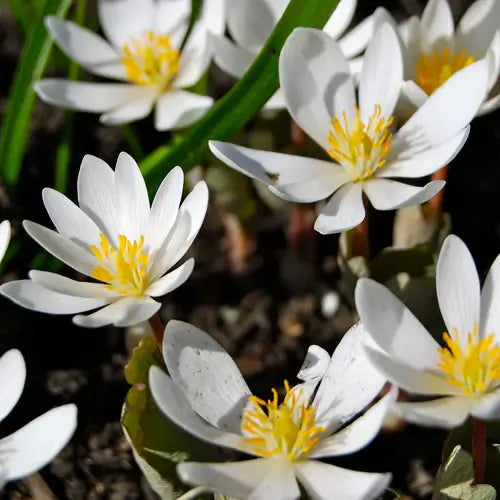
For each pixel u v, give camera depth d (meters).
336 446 0.37
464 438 0.38
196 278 0.46
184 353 0.37
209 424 0.37
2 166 0.45
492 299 0.37
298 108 0.40
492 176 0.47
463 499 0.38
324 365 0.37
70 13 0.49
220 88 0.49
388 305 0.36
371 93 0.40
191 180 0.45
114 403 0.43
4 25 0.50
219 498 0.38
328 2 0.41
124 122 0.44
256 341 0.45
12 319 0.44
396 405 0.35
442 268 0.37
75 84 0.43
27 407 0.43
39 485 0.40
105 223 0.39
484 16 0.42
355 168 0.40
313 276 0.46
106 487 0.41
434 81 0.42
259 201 0.46
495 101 0.40
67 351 0.44
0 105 0.48
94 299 0.38
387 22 0.40
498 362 0.37
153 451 0.38
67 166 0.45
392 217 0.46
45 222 0.46
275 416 0.37
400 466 0.42
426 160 0.39
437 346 0.37
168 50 0.44
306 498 0.38
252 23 0.44
